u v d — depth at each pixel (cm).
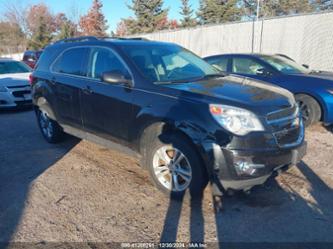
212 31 1584
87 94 423
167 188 345
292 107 334
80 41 468
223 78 404
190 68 421
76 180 395
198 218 306
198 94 319
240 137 287
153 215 313
